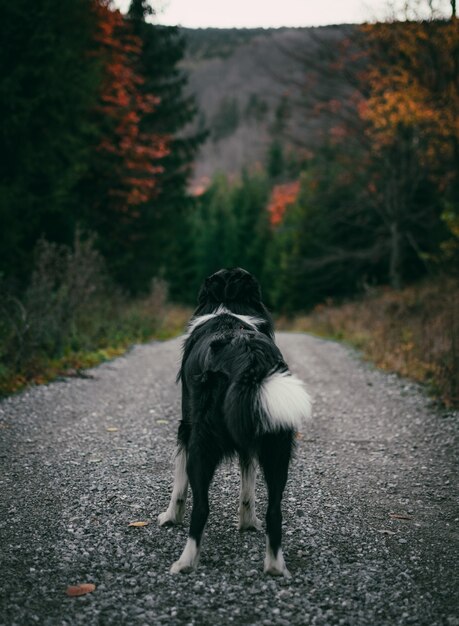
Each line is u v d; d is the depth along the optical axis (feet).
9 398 24.27
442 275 57.36
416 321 42.11
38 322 30.19
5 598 10.16
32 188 45.50
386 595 10.61
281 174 291.99
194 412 11.35
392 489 16.31
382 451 19.85
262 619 9.73
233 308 13.88
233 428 10.66
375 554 12.34
